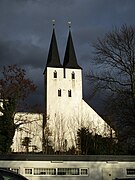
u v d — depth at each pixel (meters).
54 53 83.56
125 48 36.84
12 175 8.59
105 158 29.61
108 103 36.06
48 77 80.38
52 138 62.66
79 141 52.41
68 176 28.64
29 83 51.03
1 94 48.50
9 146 44.81
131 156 30.27
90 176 28.97
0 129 45.16
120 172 29.56
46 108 78.44
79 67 81.88
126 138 35.34
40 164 28.31
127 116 35.12
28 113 51.84
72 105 79.06
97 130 61.50
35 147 62.41
